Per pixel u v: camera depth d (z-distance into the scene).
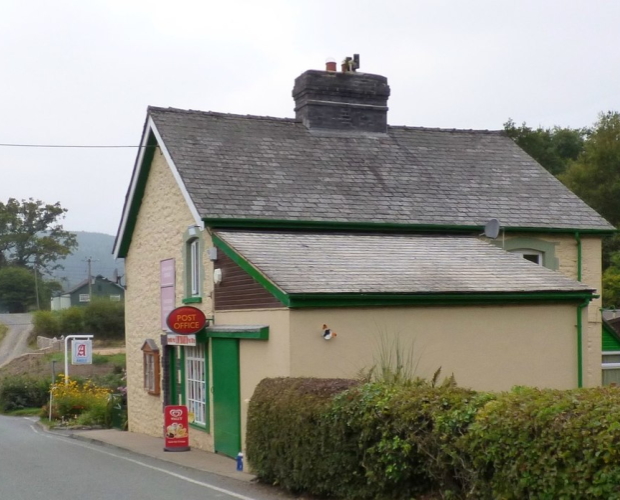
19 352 61.69
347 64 19.64
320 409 9.45
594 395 6.66
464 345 12.94
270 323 12.45
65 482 11.66
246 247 13.95
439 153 19.48
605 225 17.73
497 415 7.13
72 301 97.06
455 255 14.92
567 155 47.78
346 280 12.55
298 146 18.27
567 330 13.74
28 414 32.84
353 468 9.03
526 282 13.61
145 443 17.12
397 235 16.16
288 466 10.08
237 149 17.44
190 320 14.60
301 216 15.57
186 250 16.81
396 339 12.46
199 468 12.77
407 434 8.22
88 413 24.06
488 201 17.67
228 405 14.05
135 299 20.53
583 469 6.26
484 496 7.33
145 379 19.44
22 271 101.75
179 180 16.20
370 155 18.64
